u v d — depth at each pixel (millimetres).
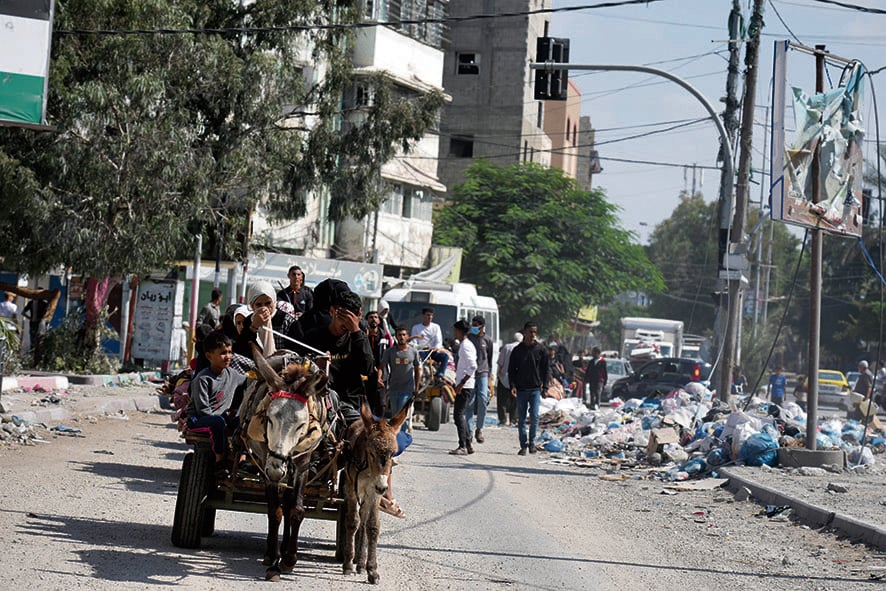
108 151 28562
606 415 26844
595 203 63438
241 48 34594
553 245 60875
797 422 22594
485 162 64500
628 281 64500
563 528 13266
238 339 11164
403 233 54500
